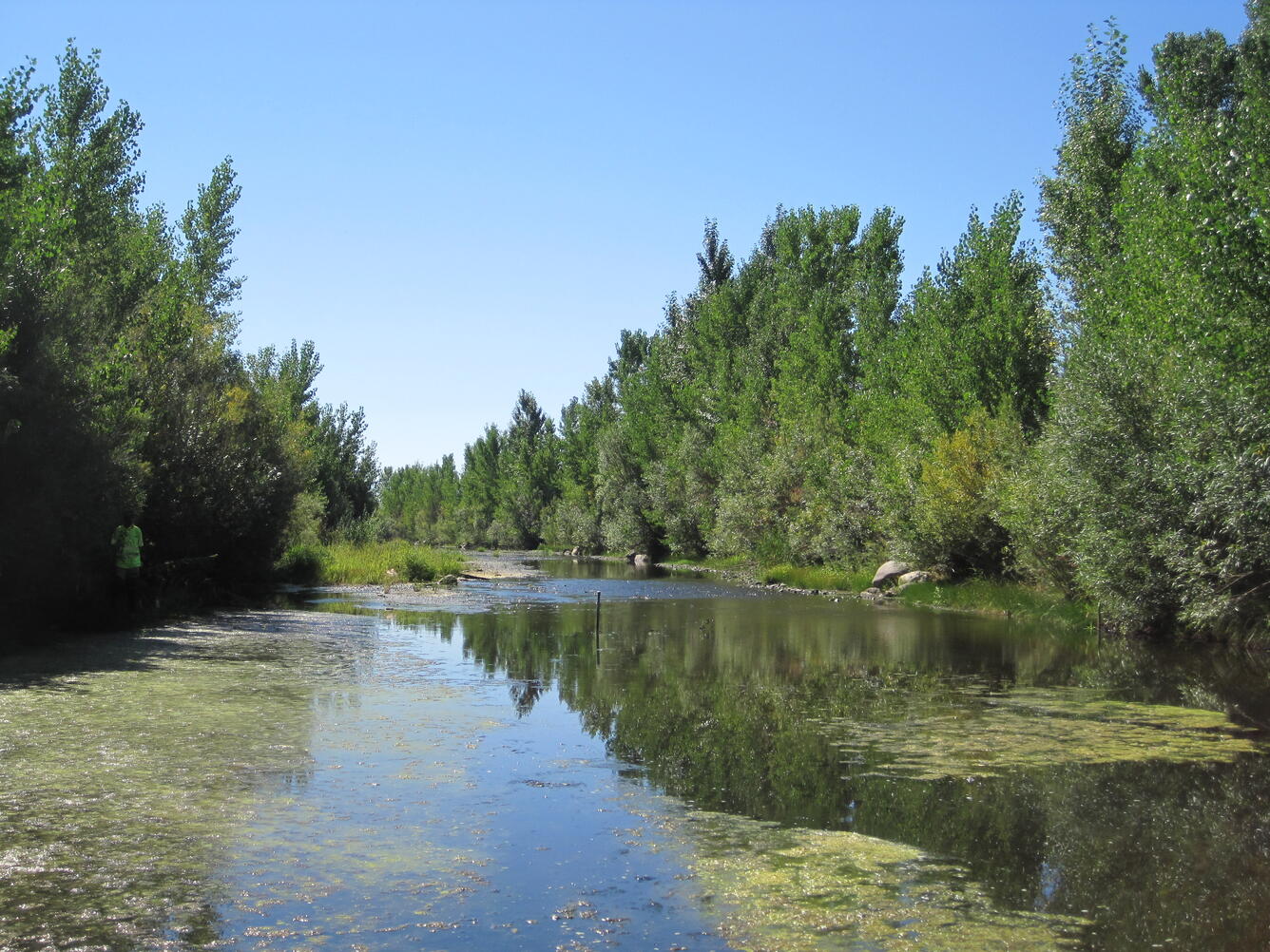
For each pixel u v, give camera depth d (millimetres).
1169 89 21250
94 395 16484
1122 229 25172
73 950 4738
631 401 68812
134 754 8367
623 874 6102
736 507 46062
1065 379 21109
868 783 8414
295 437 35188
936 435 30375
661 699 12273
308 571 34031
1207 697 12695
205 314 31109
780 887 5953
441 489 127438
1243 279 14961
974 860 6551
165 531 22547
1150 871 6391
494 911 5457
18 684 11391
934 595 28297
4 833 6324
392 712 10773
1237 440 15273
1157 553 17062
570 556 75750
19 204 16500
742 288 57969
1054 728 10703
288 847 6320
